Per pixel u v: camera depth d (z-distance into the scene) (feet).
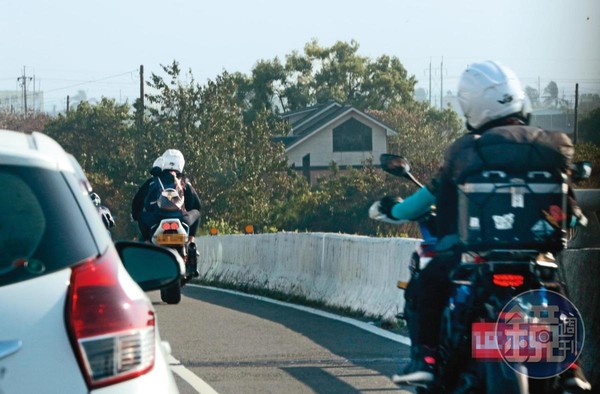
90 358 32.32
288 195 483.10
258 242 159.53
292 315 117.70
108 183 515.91
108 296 33.22
